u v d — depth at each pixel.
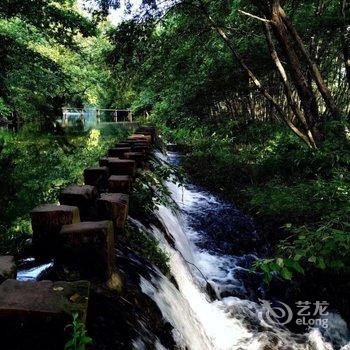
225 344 4.39
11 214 6.83
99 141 17.25
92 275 2.53
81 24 12.95
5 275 1.96
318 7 9.91
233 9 9.22
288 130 11.91
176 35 9.81
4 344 1.62
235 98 15.80
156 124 23.06
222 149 13.05
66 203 3.34
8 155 13.20
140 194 5.04
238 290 5.77
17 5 11.94
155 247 3.92
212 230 7.53
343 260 3.51
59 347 1.62
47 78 13.93
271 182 8.12
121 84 11.71
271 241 6.99
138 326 2.45
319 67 10.70
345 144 6.92
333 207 5.42
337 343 4.71
